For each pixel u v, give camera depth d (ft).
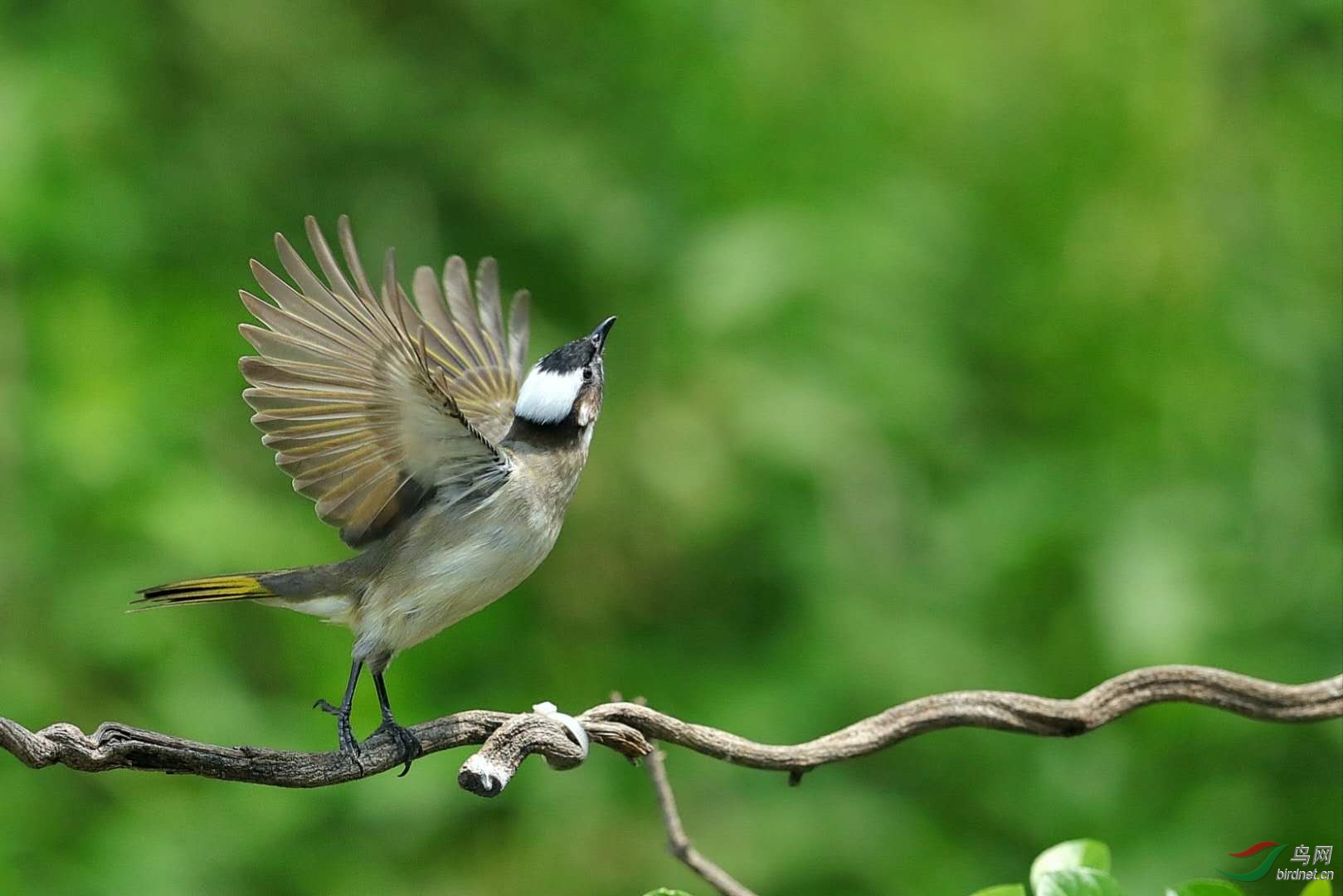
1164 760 37.96
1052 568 40.14
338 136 42.70
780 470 39.86
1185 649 36.91
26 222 37.06
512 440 26.12
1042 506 40.34
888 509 39.78
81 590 35.22
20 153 37.19
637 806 37.32
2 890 32.99
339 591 24.54
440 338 28.66
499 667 38.96
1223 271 41.27
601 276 41.50
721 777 37.58
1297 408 40.83
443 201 42.88
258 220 41.75
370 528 24.26
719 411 39.11
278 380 22.30
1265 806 36.86
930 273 41.78
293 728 36.01
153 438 36.81
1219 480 40.27
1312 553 38.96
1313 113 42.60
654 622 40.37
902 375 39.96
